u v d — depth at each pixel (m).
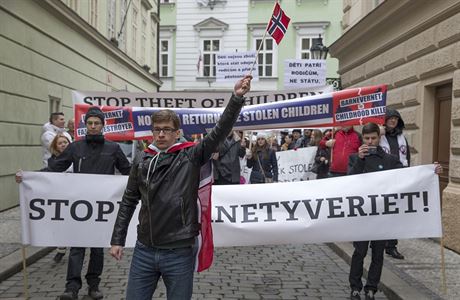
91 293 5.11
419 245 7.54
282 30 7.34
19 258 6.24
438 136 8.48
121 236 3.42
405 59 9.39
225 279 5.97
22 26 10.55
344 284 5.86
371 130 5.23
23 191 5.10
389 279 5.64
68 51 13.81
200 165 3.30
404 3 8.89
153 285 3.30
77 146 5.28
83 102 7.59
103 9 17.81
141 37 25.14
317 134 11.57
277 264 6.75
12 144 10.20
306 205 5.12
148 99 7.67
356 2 13.27
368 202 5.08
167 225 3.16
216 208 5.15
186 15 32.47
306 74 12.85
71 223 5.10
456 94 7.27
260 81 31.23
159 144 3.30
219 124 3.22
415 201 5.05
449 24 7.53
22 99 10.62
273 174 10.51
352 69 13.32
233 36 31.95
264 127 6.82
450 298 5.06
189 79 32.75
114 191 5.15
